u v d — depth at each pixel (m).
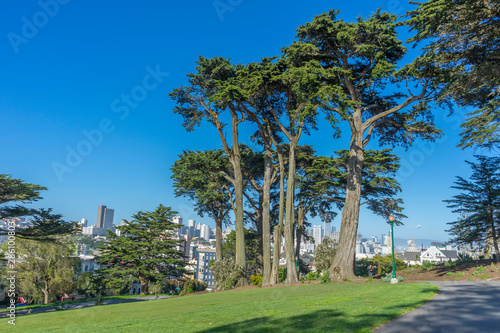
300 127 30.69
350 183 29.75
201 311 14.91
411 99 26.42
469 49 16.53
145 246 57.22
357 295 15.43
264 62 31.34
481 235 34.59
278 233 32.66
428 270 27.80
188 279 75.19
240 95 29.59
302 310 11.84
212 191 40.38
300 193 40.06
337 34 25.05
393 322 8.91
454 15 15.42
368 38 25.64
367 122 29.47
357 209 29.34
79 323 15.34
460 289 15.93
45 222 34.88
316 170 38.62
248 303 16.47
